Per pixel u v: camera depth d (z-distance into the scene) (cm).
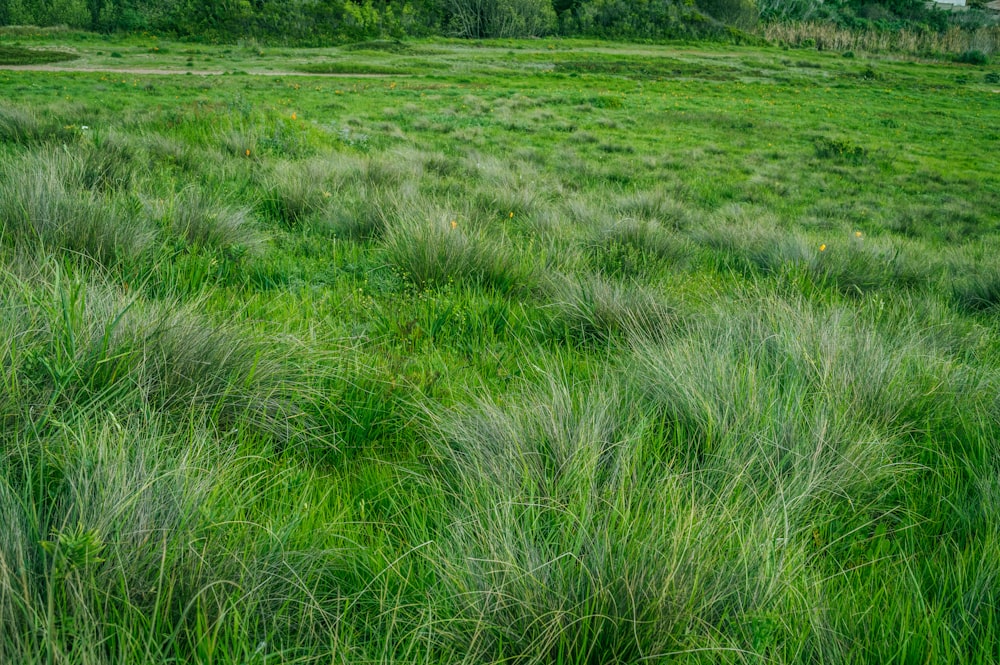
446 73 4138
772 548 193
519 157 1762
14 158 659
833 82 4828
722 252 741
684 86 4141
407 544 205
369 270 502
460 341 386
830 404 286
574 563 181
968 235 1403
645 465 240
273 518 204
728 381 295
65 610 151
